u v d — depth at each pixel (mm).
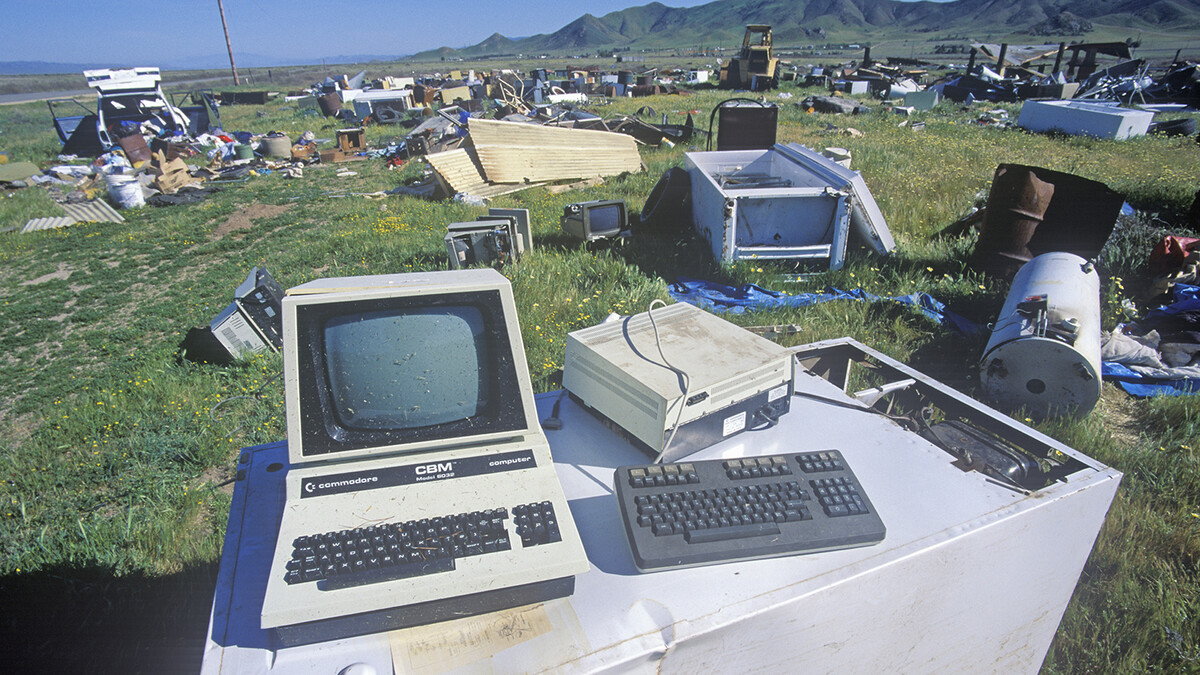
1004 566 1891
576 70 46469
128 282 8906
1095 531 2096
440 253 8164
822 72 39062
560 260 7363
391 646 1406
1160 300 5602
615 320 2492
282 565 1433
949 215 8672
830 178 6840
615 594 1542
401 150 18141
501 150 12727
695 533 1619
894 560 1635
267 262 8984
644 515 1674
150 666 2748
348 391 1776
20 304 8258
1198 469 3535
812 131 18344
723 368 2076
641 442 2062
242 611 1491
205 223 12133
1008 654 2162
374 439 1714
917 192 9852
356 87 43125
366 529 1516
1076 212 6398
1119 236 6840
